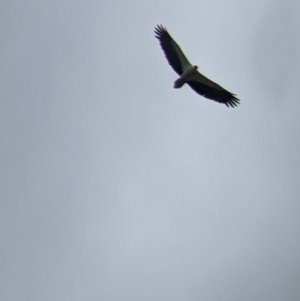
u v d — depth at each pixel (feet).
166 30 133.90
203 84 134.00
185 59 132.57
